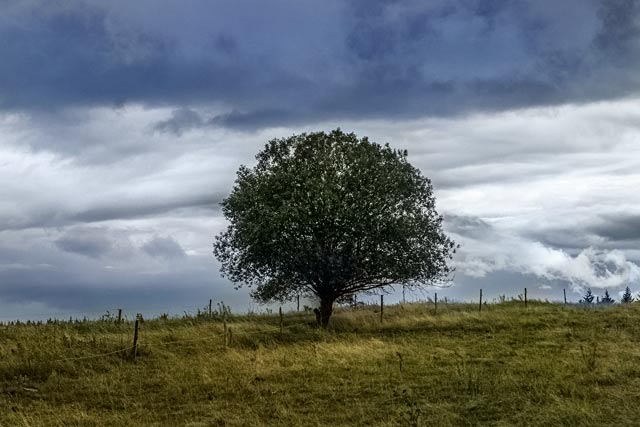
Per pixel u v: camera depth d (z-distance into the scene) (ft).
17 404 53.83
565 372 59.52
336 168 100.12
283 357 70.13
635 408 47.37
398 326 96.99
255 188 101.14
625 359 65.67
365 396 54.13
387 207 99.55
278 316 111.14
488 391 53.67
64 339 74.38
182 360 69.10
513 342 79.00
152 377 62.39
